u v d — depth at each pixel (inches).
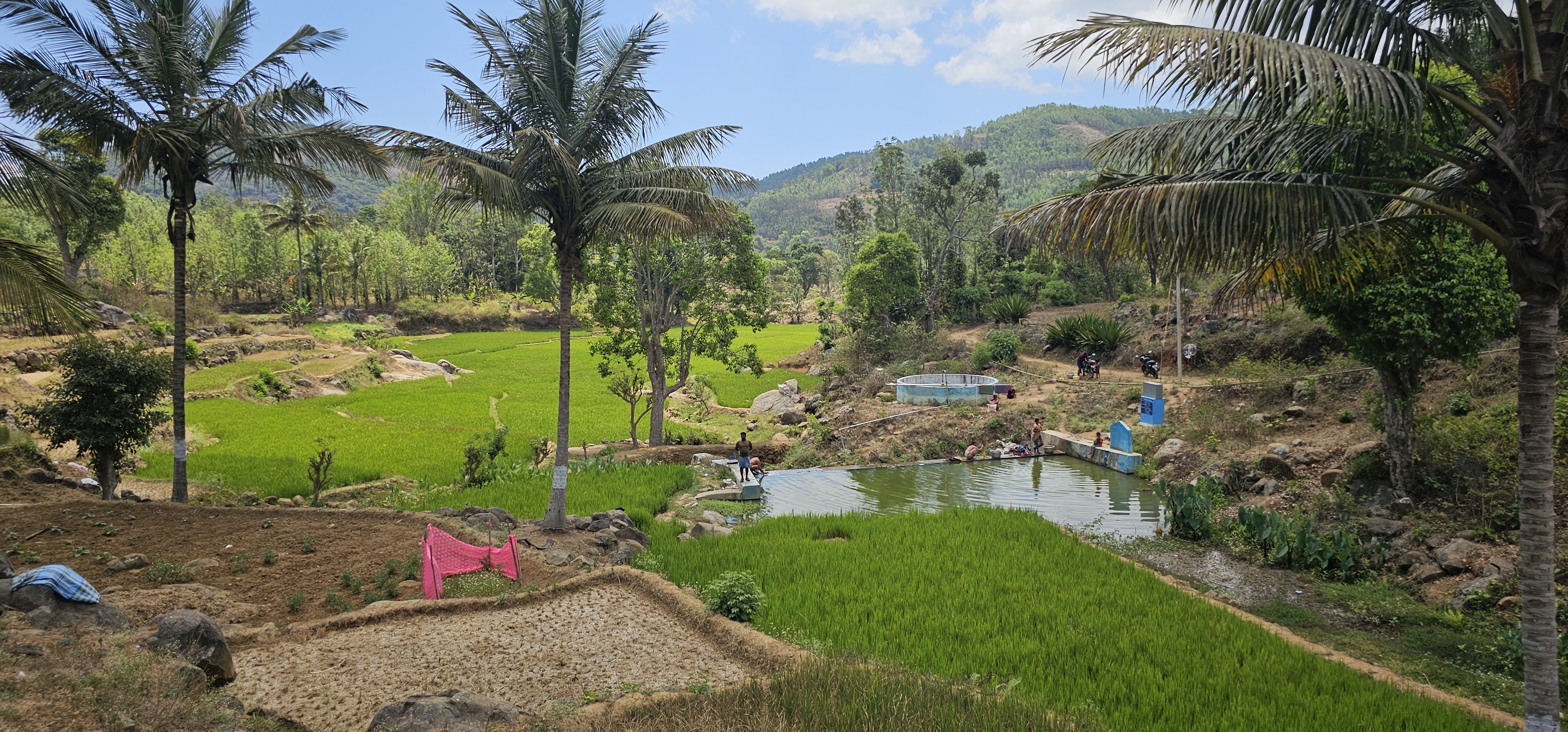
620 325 1108.5
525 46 559.5
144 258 2640.3
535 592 433.1
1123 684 345.1
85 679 225.5
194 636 283.0
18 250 422.3
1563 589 452.8
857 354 1702.8
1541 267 248.5
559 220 586.6
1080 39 263.9
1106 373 1441.9
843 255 3006.9
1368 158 309.7
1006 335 1684.3
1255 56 238.5
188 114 581.9
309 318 2723.9
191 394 1333.7
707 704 276.2
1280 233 269.7
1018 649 382.9
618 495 743.7
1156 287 1659.7
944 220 2230.6
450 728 244.7
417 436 1084.5
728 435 1242.0
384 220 4507.9
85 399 616.1
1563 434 537.6
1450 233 561.0
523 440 1085.8
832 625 410.6
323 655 337.4
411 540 519.2
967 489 886.4
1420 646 434.0
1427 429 616.4
